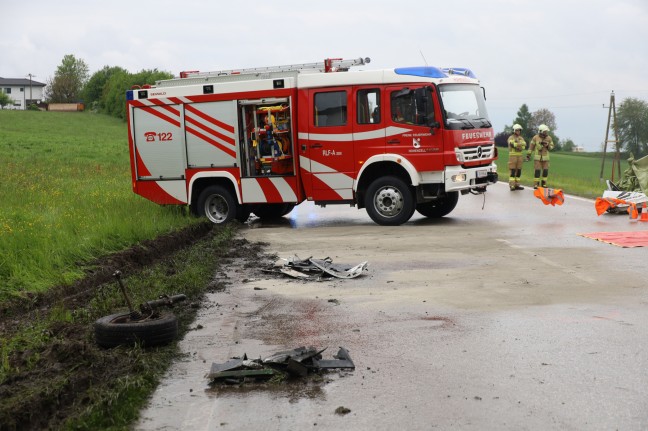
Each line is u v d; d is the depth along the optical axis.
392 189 15.33
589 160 96.38
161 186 17.03
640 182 16.94
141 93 17.03
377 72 15.22
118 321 6.48
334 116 15.53
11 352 6.04
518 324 7.00
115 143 61.50
